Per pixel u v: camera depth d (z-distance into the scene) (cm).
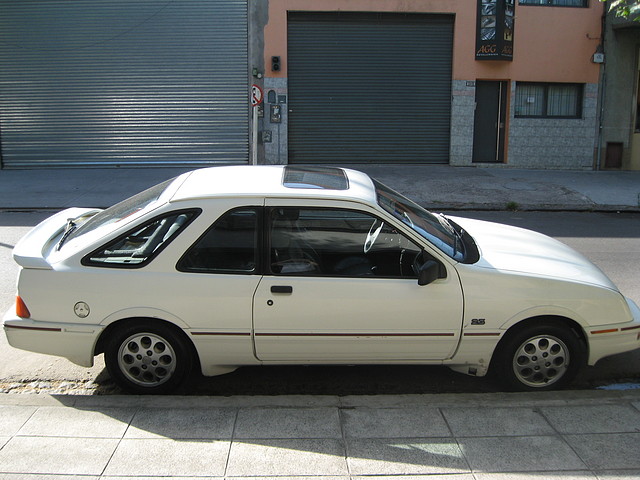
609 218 1194
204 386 464
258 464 325
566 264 454
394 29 1623
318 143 1672
